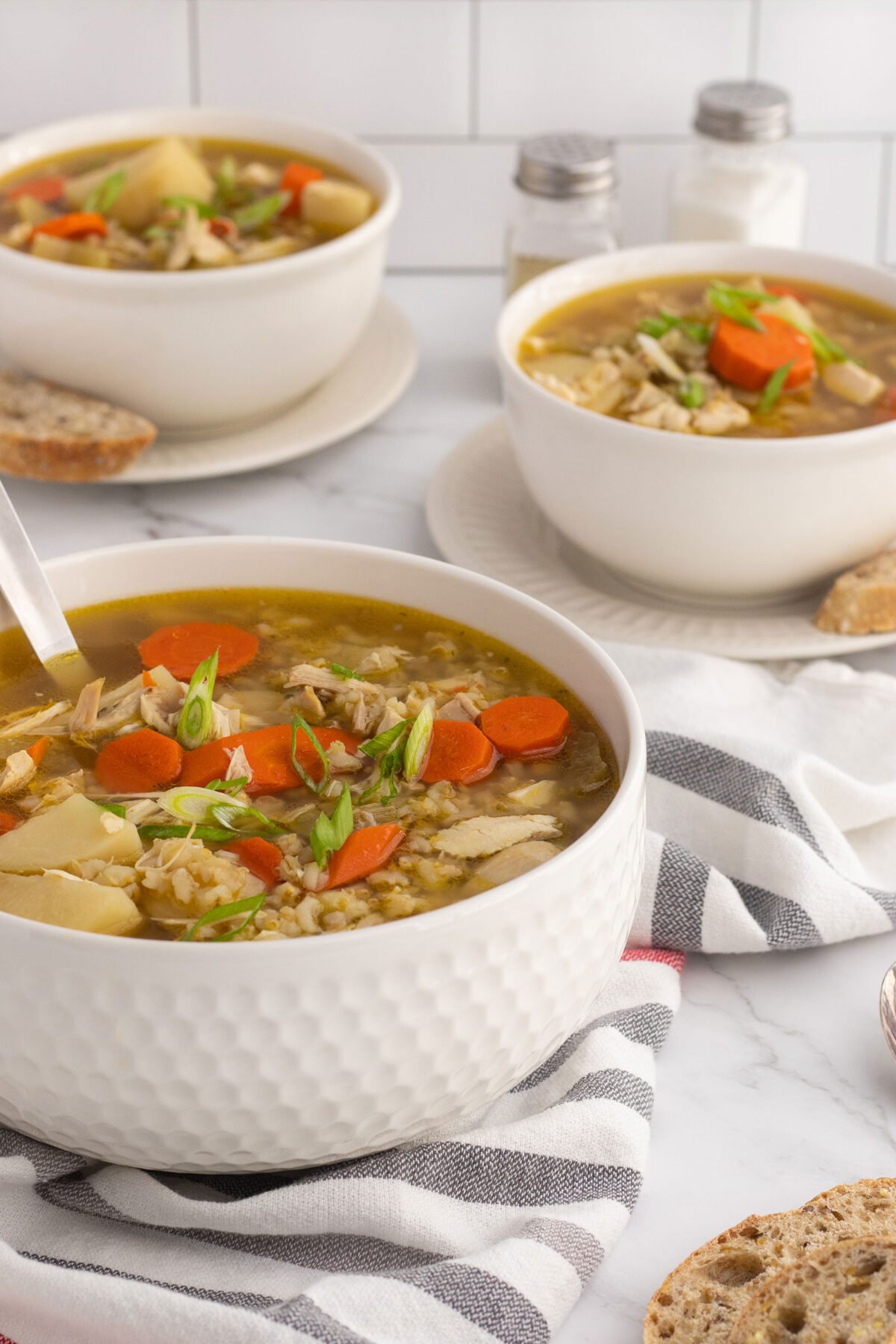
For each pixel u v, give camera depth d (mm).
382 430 1299
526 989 894
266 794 988
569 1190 974
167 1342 854
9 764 989
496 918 853
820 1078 1016
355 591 1049
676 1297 907
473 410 1315
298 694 1018
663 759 1087
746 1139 997
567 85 1410
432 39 1396
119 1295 867
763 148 1363
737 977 1049
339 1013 835
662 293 1256
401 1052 863
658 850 1050
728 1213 978
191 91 1406
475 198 1438
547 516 1188
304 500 1245
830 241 1456
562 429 1139
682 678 1119
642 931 1045
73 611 1042
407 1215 940
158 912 912
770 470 1118
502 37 1396
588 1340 911
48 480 1220
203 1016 824
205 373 1217
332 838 949
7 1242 947
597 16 1393
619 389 1188
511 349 1202
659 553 1151
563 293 1245
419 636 1040
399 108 1414
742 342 1186
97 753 999
